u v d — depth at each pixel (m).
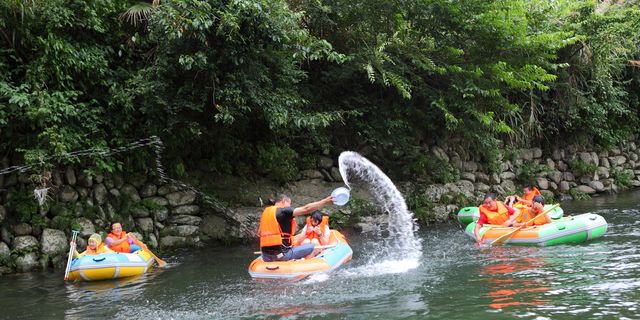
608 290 6.02
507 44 12.77
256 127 12.28
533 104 15.68
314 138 12.77
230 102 10.23
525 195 11.45
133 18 10.36
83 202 9.88
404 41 12.48
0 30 9.15
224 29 9.62
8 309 6.70
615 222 11.32
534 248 9.01
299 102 11.38
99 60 9.92
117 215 10.19
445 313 5.53
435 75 13.41
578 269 7.17
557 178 17.16
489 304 5.75
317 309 5.95
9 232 9.06
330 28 12.25
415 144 14.26
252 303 6.40
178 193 11.06
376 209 12.51
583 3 15.21
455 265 7.92
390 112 13.53
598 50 15.61
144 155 10.55
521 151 16.83
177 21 9.25
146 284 7.76
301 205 12.06
